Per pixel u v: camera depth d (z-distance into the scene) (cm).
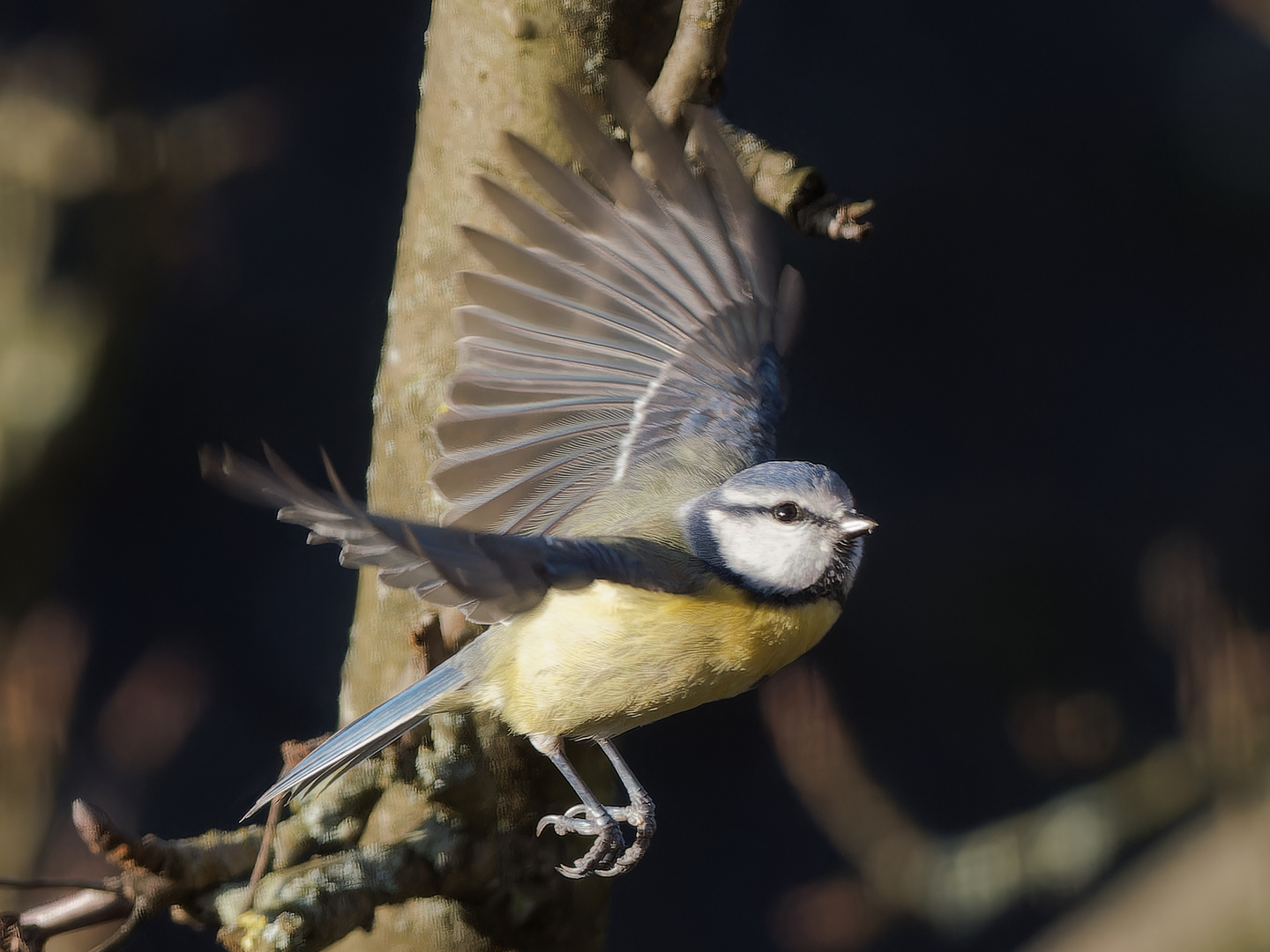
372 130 796
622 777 398
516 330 396
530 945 397
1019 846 418
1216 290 827
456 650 397
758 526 397
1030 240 825
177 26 762
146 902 394
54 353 485
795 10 804
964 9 825
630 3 397
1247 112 820
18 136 489
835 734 419
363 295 789
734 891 717
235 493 389
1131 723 739
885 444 804
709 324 398
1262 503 777
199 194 512
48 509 475
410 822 396
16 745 424
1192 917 411
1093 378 818
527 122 397
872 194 812
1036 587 766
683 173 395
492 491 396
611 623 396
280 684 746
